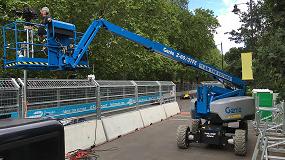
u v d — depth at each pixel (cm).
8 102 914
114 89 1474
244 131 1066
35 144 245
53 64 962
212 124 1159
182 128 1149
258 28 3078
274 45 669
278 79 743
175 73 5250
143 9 2941
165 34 3616
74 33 1012
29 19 970
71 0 1912
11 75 1703
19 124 244
